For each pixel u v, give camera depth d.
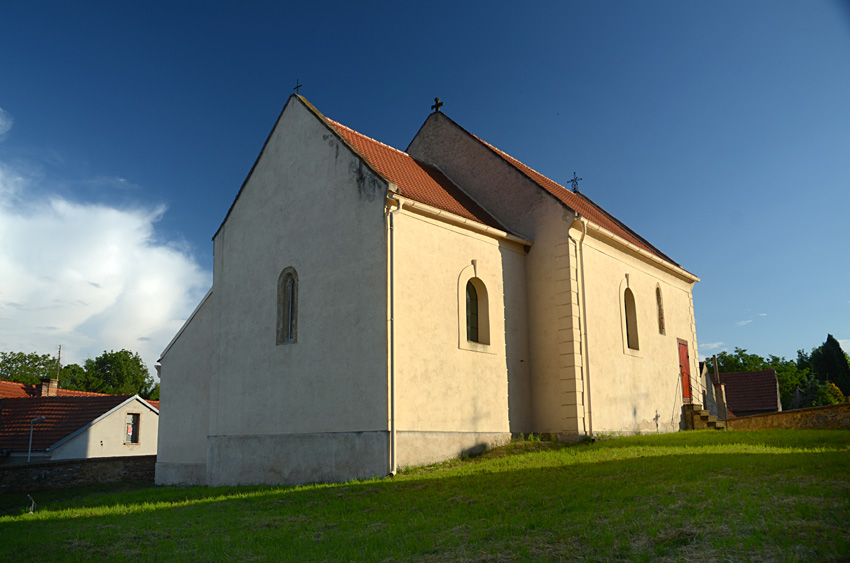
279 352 17.28
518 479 11.80
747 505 7.75
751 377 46.50
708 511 7.71
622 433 19.75
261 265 18.53
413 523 9.23
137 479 23.91
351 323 15.55
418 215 15.97
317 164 17.38
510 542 7.65
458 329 16.45
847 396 65.62
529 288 19.16
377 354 14.80
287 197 18.14
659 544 6.79
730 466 10.92
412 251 15.63
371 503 11.21
